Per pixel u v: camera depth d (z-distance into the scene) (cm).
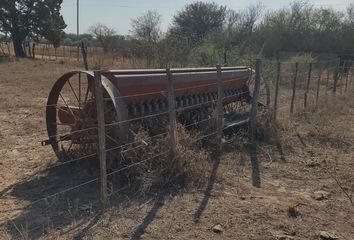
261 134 954
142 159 641
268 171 756
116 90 652
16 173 706
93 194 607
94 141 685
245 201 611
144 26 2628
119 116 625
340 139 995
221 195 627
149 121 740
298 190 671
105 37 3941
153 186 630
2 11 5128
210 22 5722
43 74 2572
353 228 544
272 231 523
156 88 750
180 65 2145
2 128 1045
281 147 910
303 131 1057
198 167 679
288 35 4234
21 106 1371
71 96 1586
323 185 695
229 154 832
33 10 5244
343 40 4141
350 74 2167
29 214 545
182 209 571
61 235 488
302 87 1925
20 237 482
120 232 501
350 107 1479
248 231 521
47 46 6612
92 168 697
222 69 996
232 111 1038
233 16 4897
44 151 834
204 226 528
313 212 586
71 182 657
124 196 600
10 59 4119
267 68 1612
